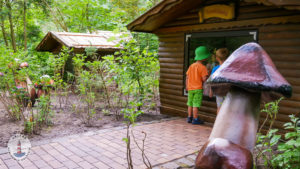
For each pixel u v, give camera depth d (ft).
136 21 20.43
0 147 13.85
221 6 17.76
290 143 8.72
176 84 22.59
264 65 1.87
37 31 52.80
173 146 14.58
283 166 9.84
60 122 19.57
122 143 14.85
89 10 53.47
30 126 16.37
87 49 24.08
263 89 1.74
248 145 1.94
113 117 21.43
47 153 13.14
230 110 2.05
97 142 14.98
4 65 19.35
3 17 42.68
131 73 22.34
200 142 15.39
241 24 17.28
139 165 11.81
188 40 21.26
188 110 20.30
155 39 41.19
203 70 18.93
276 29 15.76
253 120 2.02
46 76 19.13
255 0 13.10
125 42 23.12
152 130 17.88
